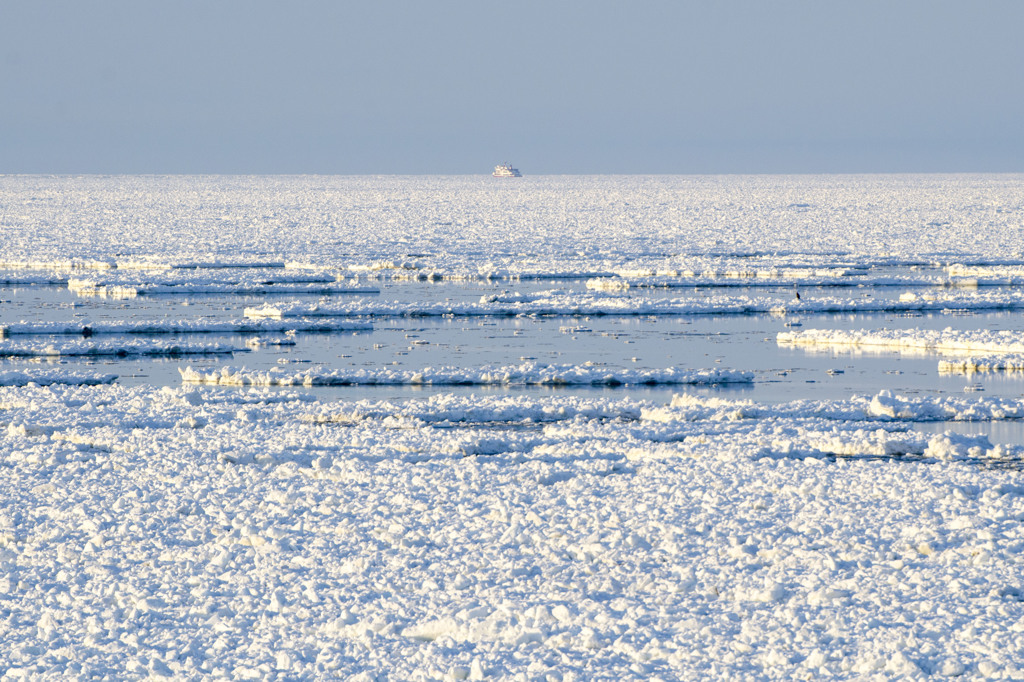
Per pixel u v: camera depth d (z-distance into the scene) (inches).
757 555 1889.8
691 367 4195.4
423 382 3855.8
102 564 1919.3
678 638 1531.7
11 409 3368.6
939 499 2228.1
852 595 1692.9
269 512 2207.2
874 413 3243.1
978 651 1456.7
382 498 2308.1
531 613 1619.1
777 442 2785.4
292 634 1594.5
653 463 2603.3
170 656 1520.7
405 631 1585.9
